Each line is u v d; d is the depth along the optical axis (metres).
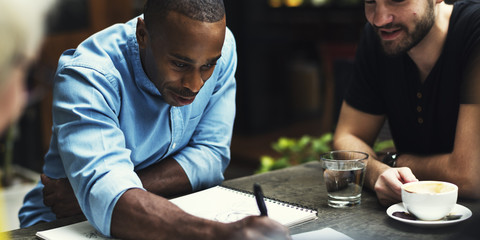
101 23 2.49
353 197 1.08
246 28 5.41
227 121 1.36
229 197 1.13
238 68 5.53
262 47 5.61
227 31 1.39
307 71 5.99
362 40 1.49
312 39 5.62
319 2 5.56
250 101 5.52
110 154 1.00
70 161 1.00
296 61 6.26
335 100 2.03
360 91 1.49
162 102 1.18
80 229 0.98
